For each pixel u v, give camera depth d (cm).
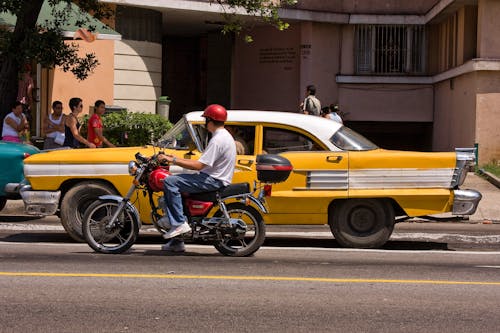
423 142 3353
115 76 2747
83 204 1136
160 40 2917
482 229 1411
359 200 1122
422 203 1112
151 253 1058
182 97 3606
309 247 1152
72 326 674
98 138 1630
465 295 812
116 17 2741
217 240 1022
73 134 1608
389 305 763
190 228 1012
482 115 2511
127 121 2255
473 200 1111
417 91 3234
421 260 1040
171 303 758
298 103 3203
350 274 921
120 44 2758
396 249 1158
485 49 2497
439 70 3178
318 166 1111
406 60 3225
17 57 1888
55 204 1135
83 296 783
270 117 1130
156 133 2267
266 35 3275
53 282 847
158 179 1013
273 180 1016
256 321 696
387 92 3244
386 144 3362
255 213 1041
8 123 1634
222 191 1020
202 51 3522
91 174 1127
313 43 3172
